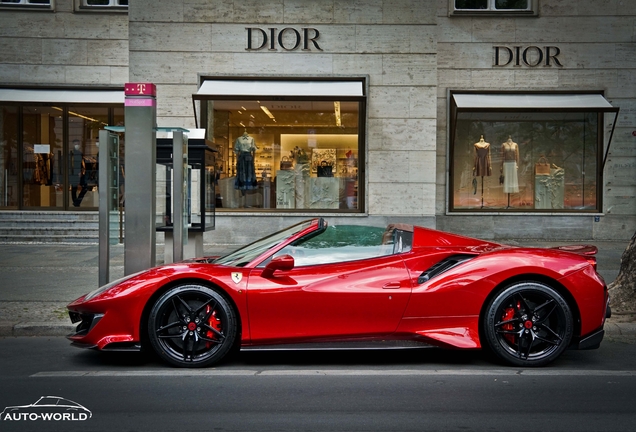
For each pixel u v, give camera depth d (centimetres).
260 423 402
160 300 529
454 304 529
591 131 1580
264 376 514
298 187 1521
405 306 527
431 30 1458
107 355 591
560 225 1574
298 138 1514
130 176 748
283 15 1464
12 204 1664
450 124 1572
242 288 526
